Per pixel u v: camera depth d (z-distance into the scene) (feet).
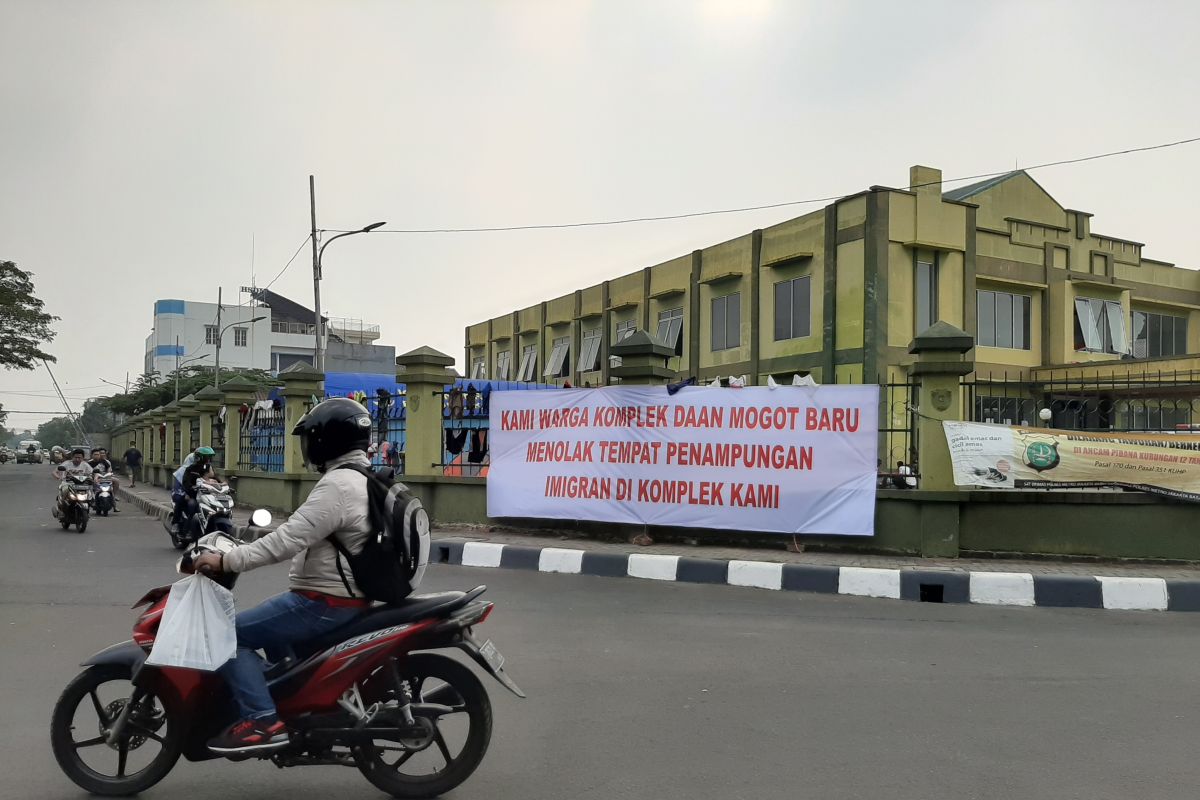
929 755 13.53
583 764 13.16
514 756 13.50
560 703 16.12
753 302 88.69
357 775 13.02
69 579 30.37
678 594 26.78
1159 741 14.17
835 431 30.35
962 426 29.35
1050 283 86.17
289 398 49.67
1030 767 13.04
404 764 13.20
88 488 49.24
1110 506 28.84
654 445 32.94
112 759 13.32
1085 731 14.65
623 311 112.88
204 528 37.86
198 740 11.87
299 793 12.27
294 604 11.62
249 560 11.23
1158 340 98.68
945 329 29.73
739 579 28.32
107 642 20.61
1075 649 20.33
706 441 32.07
